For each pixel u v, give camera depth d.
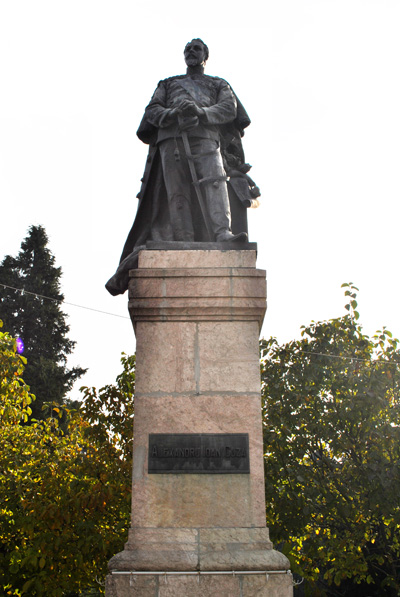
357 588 12.20
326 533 10.91
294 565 10.45
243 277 5.44
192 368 5.21
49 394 25.73
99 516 10.27
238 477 4.93
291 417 11.21
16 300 28.94
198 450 4.98
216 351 5.26
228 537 4.74
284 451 11.02
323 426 10.96
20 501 10.52
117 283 6.11
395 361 11.11
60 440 13.04
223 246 5.71
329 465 10.81
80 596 14.48
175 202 6.19
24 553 10.37
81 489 10.20
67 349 29.41
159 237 6.37
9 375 11.67
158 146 6.53
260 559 4.62
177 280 5.41
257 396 5.15
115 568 4.57
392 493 10.05
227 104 6.57
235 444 5.00
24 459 11.60
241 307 5.35
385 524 10.75
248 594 4.53
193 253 5.57
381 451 10.59
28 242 30.66
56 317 29.25
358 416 10.79
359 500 10.62
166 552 4.64
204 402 5.12
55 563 10.12
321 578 12.67
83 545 9.62
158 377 5.19
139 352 5.25
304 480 10.38
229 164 6.70
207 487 4.89
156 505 4.83
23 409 12.35
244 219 6.48
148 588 4.52
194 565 4.58
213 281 5.41
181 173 6.29
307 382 11.23
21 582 10.66
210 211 6.07
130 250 6.49
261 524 4.80
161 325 5.33
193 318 5.34
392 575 10.88
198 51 6.98
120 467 10.84
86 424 12.76
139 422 5.06
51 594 9.96
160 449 4.98
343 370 11.42
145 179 6.53
